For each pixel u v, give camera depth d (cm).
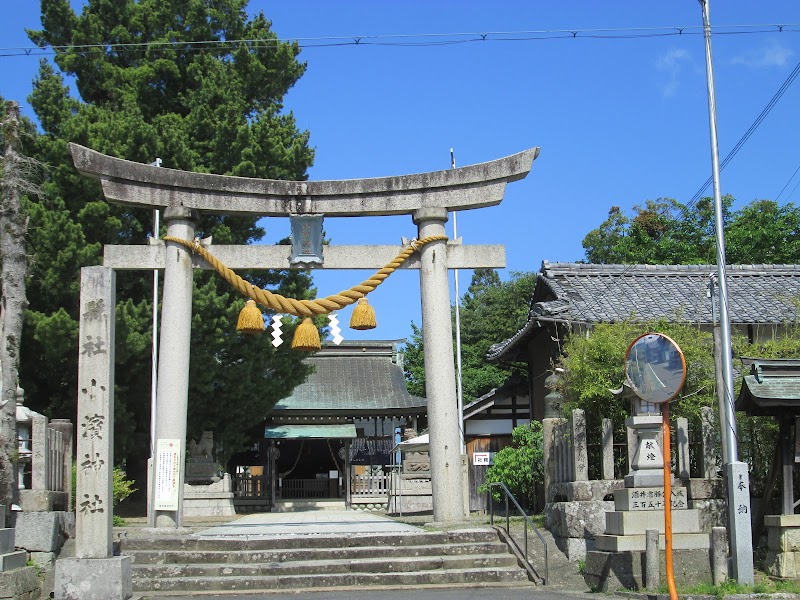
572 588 1256
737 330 2231
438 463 1539
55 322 2069
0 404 1389
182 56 2580
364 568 1310
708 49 1458
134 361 2273
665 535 1101
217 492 2467
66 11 2520
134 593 1237
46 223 2103
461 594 1197
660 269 2503
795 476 1452
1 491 1362
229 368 2400
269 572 1293
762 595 1116
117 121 2252
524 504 2066
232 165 2448
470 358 4125
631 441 1423
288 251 1625
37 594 1212
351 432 3152
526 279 4297
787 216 3494
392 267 1602
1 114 2203
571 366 1669
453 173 1616
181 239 1578
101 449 1227
